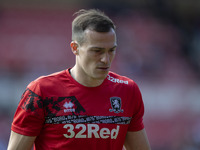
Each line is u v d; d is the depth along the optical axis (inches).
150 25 2393.0
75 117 346.0
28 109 341.4
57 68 1977.1
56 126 343.3
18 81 1736.0
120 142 362.9
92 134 346.6
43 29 2212.1
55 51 2076.8
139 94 379.9
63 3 2429.9
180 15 2620.6
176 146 1713.8
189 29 2539.4
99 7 2447.1
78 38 344.2
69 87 354.0
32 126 341.7
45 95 346.9
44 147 350.3
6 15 2250.2
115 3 2476.6
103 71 337.4
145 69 2089.1
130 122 379.9
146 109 1822.1
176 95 1916.8
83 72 352.8
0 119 1550.2
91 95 354.6
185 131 1758.1
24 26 2197.3
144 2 2527.1
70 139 341.7
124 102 366.3
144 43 2239.2
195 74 2166.6
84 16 343.9
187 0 2689.5
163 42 2321.6
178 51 2311.8
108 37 332.2
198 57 2351.1
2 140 1464.1
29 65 1945.1
